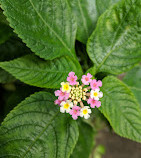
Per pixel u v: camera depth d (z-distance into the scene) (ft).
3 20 0.65
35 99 0.64
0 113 0.85
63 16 0.65
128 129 0.65
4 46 0.74
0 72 0.75
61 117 0.65
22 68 0.60
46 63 0.62
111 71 0.71
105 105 0.66
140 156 1.32
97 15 0.76
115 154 1.33
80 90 0.62
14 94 0.77
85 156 0.85
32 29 0.62
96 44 0.69
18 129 0.62
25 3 0.60
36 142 0.63
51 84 0.62
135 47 0.69
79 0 0.74
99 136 1.29
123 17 0.66
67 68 0.64
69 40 0.68
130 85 0.90
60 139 0.64
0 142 0.61
